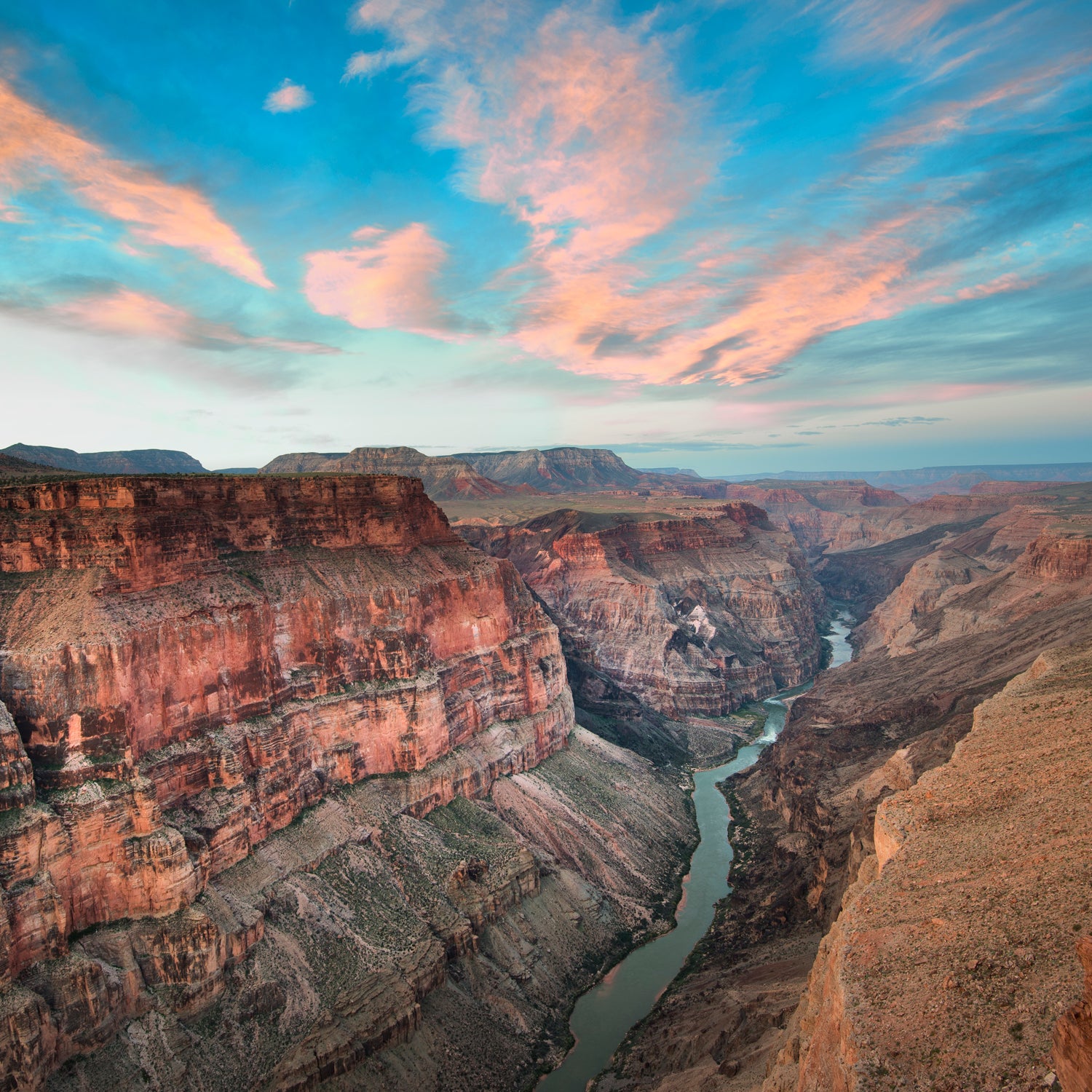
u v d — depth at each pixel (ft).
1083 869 118.01
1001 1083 89.76
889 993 109.60
